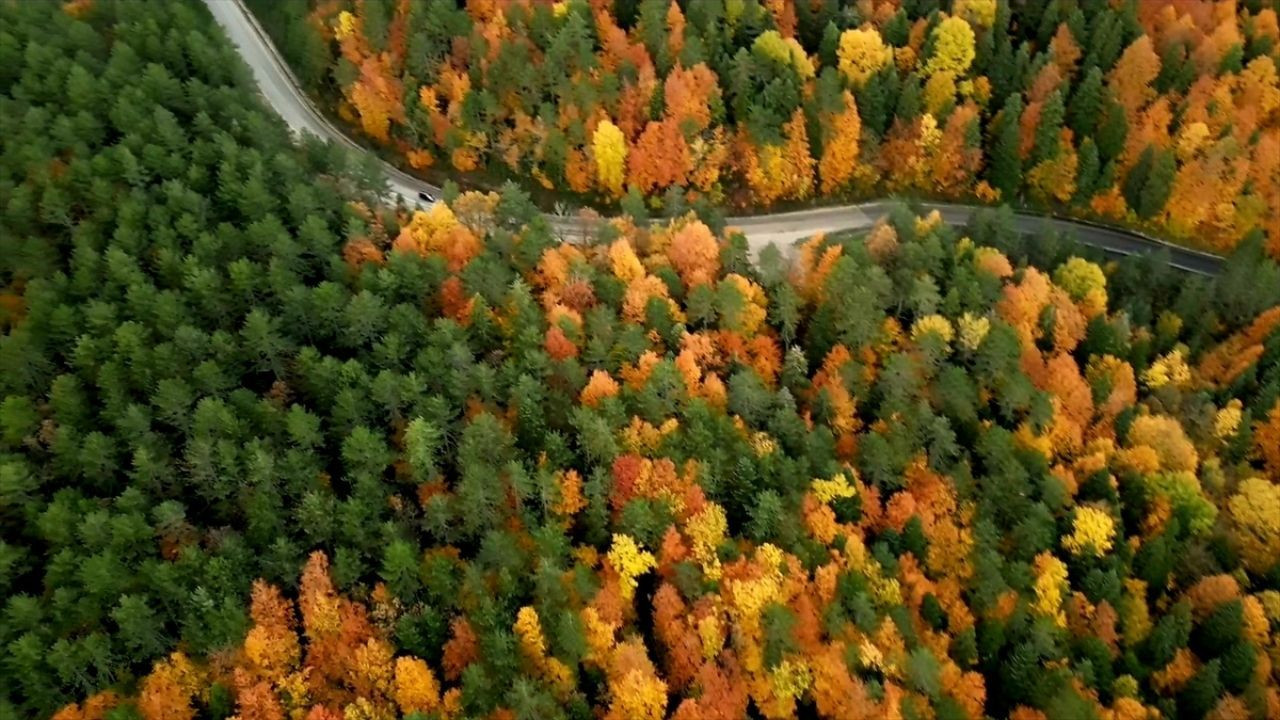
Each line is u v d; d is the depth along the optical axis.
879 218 134.62
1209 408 107.00
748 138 129.62
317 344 103.00
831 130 130.00
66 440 90.06
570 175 130.88
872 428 100.19
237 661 81.56
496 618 82.69
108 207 109.25
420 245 111.62
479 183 134.25
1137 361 112.12
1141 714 84.00
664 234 116.06
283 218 111.75
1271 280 115.69
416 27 132.62
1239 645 87.69
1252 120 130.62
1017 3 142.62
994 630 87.81
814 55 135.25
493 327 103.44
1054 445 102.88
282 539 85.06
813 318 108.81
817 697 83.25
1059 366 106.44
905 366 102.12
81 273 101.88
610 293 108.06
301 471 89.44
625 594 86.88
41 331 98.12
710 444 94.62
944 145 132.38
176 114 121.75
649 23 132.25
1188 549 96.81
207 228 109.75
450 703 79.19
